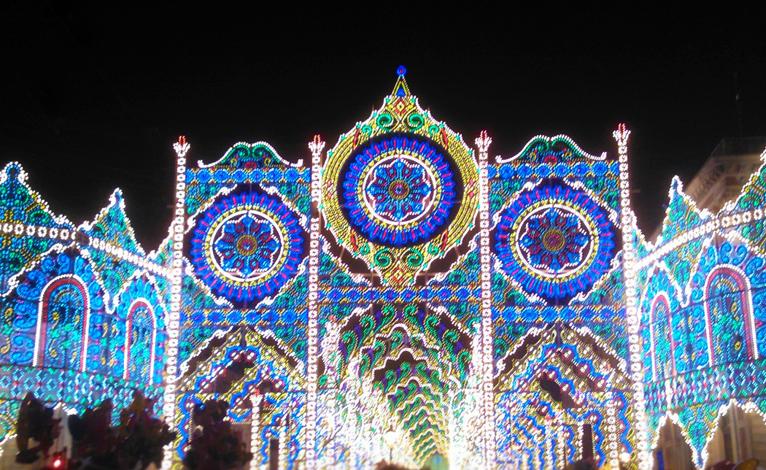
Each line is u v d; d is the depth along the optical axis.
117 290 19.05
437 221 19.33
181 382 19.02
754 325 17.47
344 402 20.95
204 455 14.09
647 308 20.02
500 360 18.89
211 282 19.31
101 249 18.75
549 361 18.94
